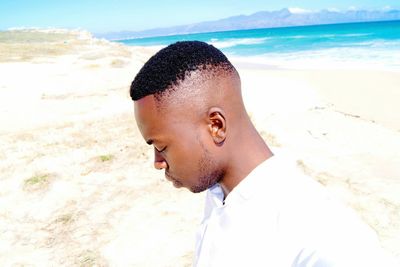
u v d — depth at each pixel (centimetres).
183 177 106
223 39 9800
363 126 883
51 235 435
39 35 9706
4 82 1514
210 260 105
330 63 2873
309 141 773
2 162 637
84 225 452
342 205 91
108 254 399
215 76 98
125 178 568
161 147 104
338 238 79
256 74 2395
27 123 892
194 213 469
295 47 5044
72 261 390
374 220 456
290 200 89
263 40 7638
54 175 579
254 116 955
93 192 529
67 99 1151
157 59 100
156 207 485
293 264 83
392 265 76
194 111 98
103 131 796
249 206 94
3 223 460
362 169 628
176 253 396
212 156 101
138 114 104
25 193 533
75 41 5988
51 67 2011
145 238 423
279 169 96
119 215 470
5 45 4088
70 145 713
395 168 634
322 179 571
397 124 1119
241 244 94
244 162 101
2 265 386
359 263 74
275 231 88
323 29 11688
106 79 1524
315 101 1241
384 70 2231
